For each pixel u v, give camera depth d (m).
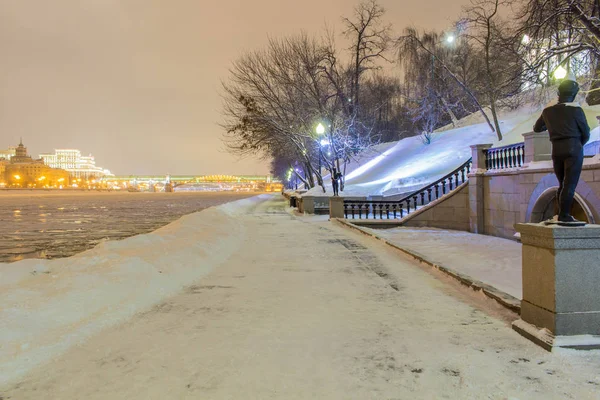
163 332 4.79
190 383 3.53
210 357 4.07
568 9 15.16
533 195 13.13
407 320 5.24
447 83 39.25
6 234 20.16
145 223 26.95
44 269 7.34
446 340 4.52
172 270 7.57
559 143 4.52
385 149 45.03
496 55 26.86
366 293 6.61
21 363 3.79
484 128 32.62
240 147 33.59
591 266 4.24
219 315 5.45
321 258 9.88
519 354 4.11
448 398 3.26
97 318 5.05
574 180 4.42
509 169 14.45
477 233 16.22
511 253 11.28
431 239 14.34
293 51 33.06
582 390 3.37
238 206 34.03
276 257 10.04
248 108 31.48
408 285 7.15
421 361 3.96
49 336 4.39
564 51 16.55
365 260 9.60
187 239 10.86
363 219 19.11
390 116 56.00
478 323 5.11
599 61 17.70
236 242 12.57
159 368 3.82
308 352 4.20
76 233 20.64
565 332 4.20
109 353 4.16
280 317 5.36
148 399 3.26
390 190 25.56
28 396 3.30
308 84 33.12
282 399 3.25
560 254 4.23
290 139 33.81
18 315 4.58
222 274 8.08
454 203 17.62
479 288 6.38
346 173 45.59
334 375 3.67
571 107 4.50
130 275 6.65
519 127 26.73
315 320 5.23
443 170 26.33
